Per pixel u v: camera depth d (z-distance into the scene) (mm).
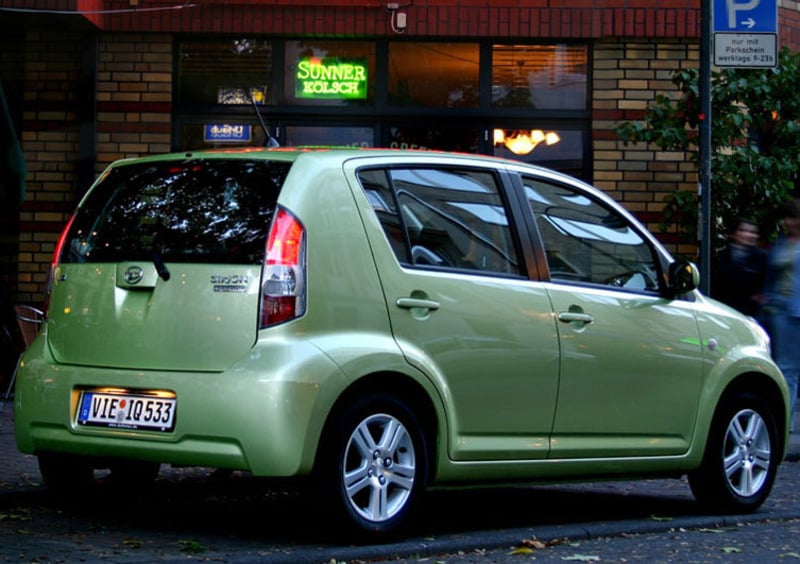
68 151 21516
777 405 12930
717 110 20688
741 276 18703
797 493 13938
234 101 21625
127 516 11117
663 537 11117
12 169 9703
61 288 10422
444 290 10289
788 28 23531
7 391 18547
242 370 9344
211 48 21672
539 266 11047
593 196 11789
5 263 21516
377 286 9906
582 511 12477
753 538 11141
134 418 9727
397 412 9922
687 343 11992
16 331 19094
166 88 21469
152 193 10312
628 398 11477
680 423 11906
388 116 21750
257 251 9594
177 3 21250
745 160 20391
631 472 11656
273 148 10422
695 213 20891
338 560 9328
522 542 10430
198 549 9547
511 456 10664
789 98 20750
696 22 21547
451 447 10242
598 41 21734
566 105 21828
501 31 21469
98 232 10438
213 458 9367
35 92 21516
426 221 10406
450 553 10000
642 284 11906
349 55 21719
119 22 21297
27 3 19844
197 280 9688
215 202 9969
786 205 17000
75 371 10094
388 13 21359
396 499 9961
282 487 11383
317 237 9672
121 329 9930
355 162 10133
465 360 10336
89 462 10875
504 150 21859
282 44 21672
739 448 12438
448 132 21828
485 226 10797
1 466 12984
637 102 21719
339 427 9547
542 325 10867
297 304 9484
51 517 10930
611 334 11359
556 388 10938
